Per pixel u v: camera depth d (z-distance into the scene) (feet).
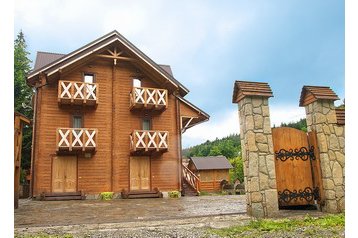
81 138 46.70
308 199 22.91
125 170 50.16
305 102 24.52
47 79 46.96
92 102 48.32
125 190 48.88
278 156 23.11
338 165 22.66
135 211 28.48
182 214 25.05
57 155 46.93
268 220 19.53
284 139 23.47
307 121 24.39
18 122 28.25
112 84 51.83
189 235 16.15
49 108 47.62
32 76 46.98
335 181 22.30
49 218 23.80
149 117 53.11
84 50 48.78
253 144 21.50
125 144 50.85
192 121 60.64
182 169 55.98
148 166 51.70
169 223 19.20
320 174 22.70
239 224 19.16
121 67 52.95
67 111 48.47
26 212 28.19
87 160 48.24
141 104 50.39
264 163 21.45
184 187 56.49
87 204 36.68
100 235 16.33
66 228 17.74
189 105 56.24
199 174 92.94
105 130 50.03
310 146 23.58
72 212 28.09
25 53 87.10
